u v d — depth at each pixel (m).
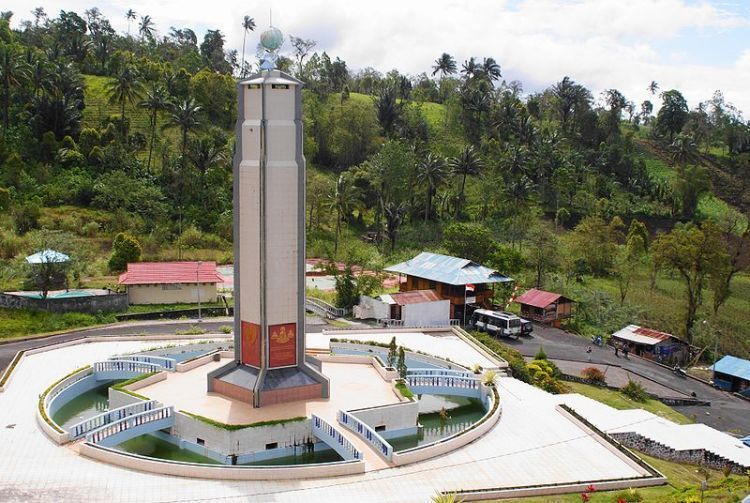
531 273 111.31
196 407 48.47
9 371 57.66
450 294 88.38
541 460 44.41
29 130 128.62
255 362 50.84
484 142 176.25
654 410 62.78
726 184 188.12
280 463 44.91
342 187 124.88
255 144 48.94
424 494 38.44
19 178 116.19
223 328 74.56
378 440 43.75
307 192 136.62
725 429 60.50
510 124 185.25
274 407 48.84
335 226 137.25
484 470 42.44
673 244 97.00
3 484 37.34
